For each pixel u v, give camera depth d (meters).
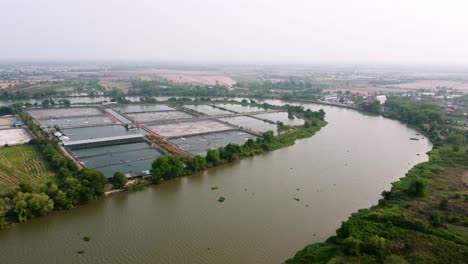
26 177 99.69
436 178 103.56
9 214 77.00
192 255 66.62
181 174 105.81
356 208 87.50
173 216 82.00
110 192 92.38
